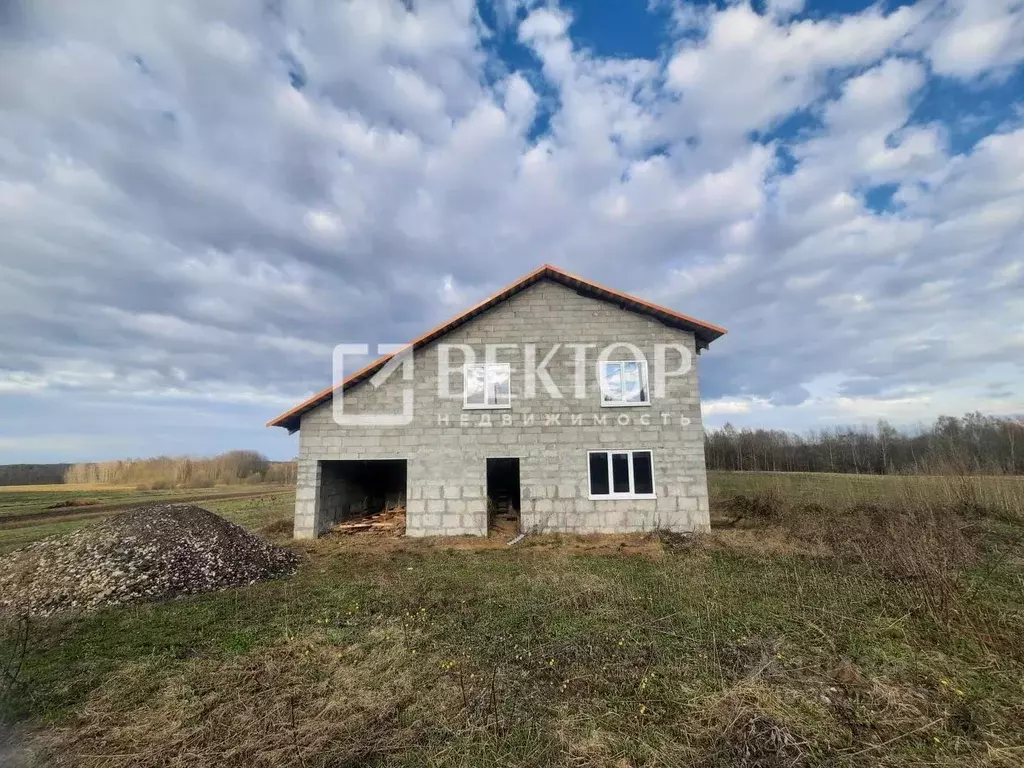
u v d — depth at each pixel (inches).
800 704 175.5
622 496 515.5
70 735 169.2
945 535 381.4
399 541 506.6
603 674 203.8
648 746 154.9
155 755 157.2
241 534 424.2
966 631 234.5
